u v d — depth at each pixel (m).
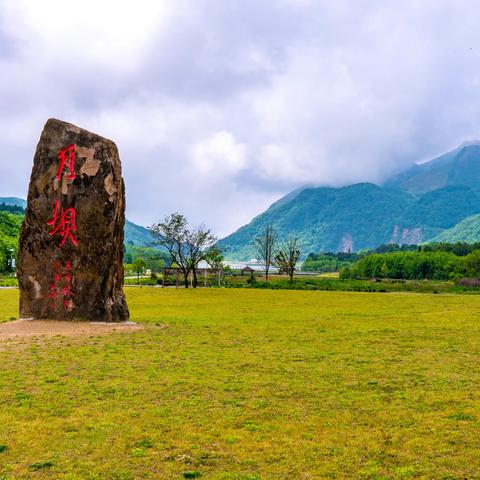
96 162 21.08
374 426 9.55
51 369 13.67
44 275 21.14
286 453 8.40
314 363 14.65
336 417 10.02
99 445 8.66
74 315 20.94
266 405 10.76
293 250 114.06
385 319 25.94
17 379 12.68
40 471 7.74
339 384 12.35
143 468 7.87
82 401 10.99
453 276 90.50
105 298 21.20
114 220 21.14
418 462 8.02
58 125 21.42
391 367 14.13
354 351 16.53
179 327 21.67
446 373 13.41
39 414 10.16
